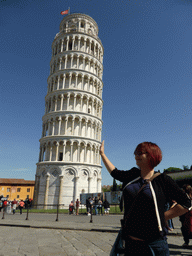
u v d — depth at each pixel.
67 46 58.75
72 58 57.16
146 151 2.58
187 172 32.75
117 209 31.95
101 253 7.45
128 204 2.50
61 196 45.91
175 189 2.39
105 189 92.06
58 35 62.44
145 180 2.50
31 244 9.05
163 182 2.45
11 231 12.84
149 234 2.29
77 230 12.93
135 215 2.37
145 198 2.35
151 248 2.25
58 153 50.75
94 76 58.34
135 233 2.35
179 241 9.57
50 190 47.00
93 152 53.75
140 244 2.29
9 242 9.50
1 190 92.62
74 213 31.58
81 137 50.44
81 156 50.91
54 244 9.01
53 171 48.25
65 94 54.66
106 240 9.73
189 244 8.92
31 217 24.19
